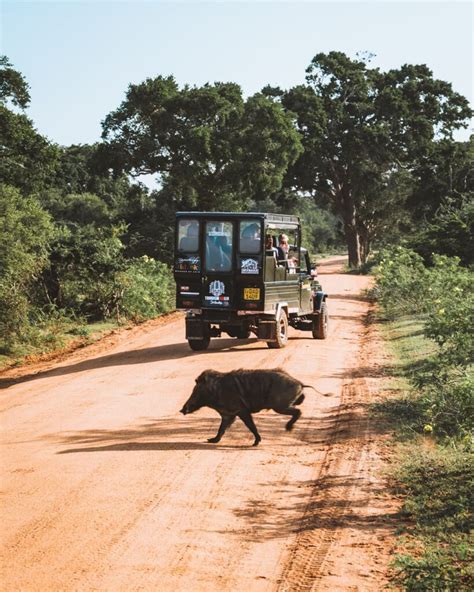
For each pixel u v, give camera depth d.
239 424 13.63
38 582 7.38
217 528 8.75
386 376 17.36
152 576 7.48
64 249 34.47
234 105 58.41
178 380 17.73
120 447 12.27
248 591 7.13
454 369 15.35
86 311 35.19
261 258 20.69
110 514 9.25
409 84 75.12
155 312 36.47
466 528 8.33
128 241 60.22
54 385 19.00
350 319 29.89
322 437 12.66
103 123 58.84
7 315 29.22
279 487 10.19
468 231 40.88
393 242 92.00
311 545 8.18
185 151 57.78
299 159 73.50
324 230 137.38
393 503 9.40
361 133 72.56
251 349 22.06
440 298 22.59
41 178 46.19
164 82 57.91
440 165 72.12
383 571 7.45
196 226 21.12
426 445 11.74
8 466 11.51
